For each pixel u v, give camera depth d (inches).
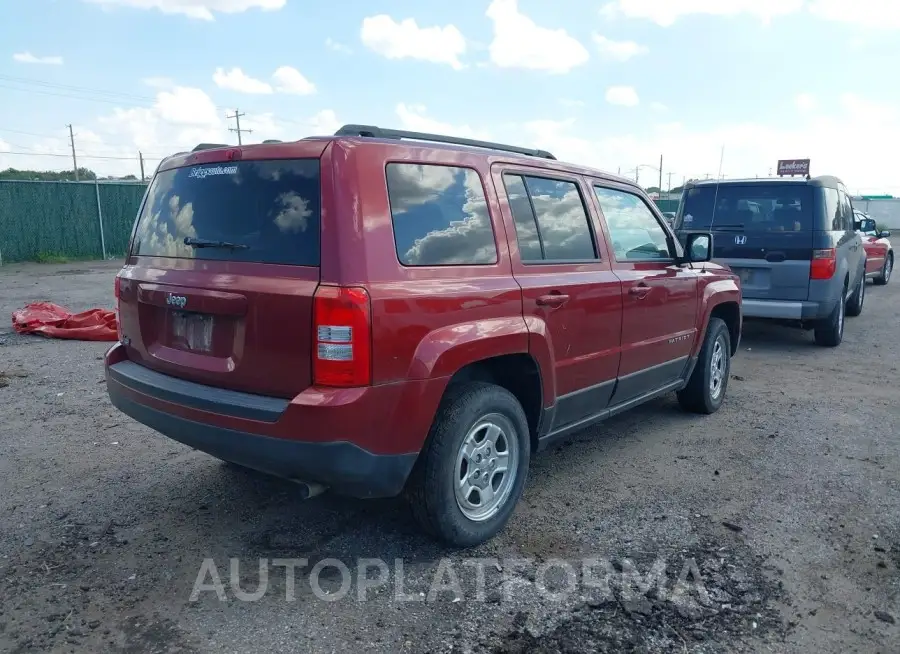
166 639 118.3
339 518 163.2
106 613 125.2
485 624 123.3
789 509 170.4
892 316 490.3
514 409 154.6
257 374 130.8
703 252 221.5
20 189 802.8
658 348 208.4
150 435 219.0
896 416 247.8
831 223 349.1
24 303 480.1
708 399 246.2
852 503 174.1
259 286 128.6
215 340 138.4
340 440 122.7
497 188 156.8
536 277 160.1
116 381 157.3
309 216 127.3
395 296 127.6
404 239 133.6
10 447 207.0
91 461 197.0
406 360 129.4
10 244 803.4
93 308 457.4
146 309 153.4
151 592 132.1
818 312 346.9
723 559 145.9
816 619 126.0
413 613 126.3
